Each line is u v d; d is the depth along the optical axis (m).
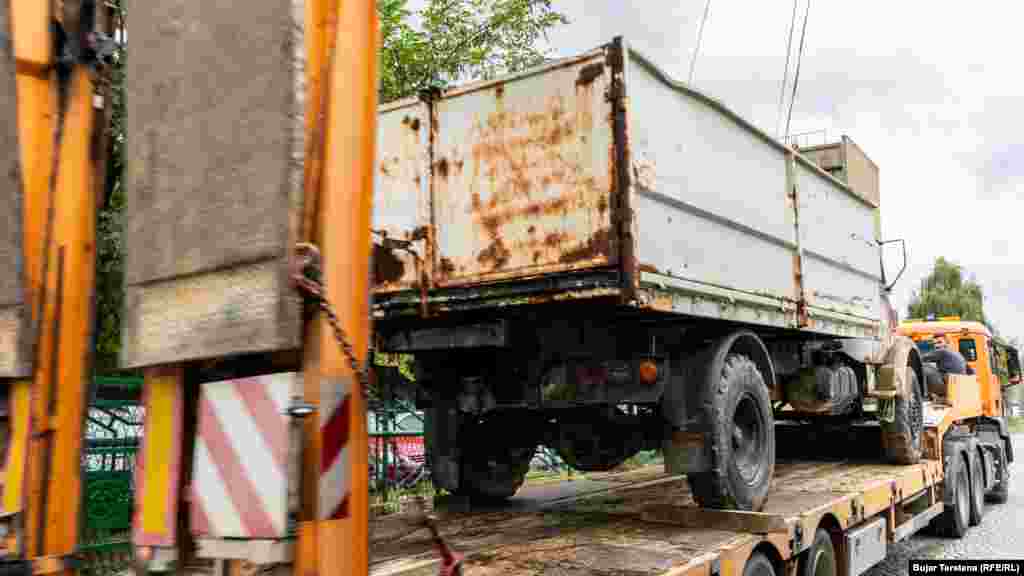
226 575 2.24
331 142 2.28
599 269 4.17
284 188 2.15
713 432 4.92
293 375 2.19
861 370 8.78
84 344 2.49
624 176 4.09
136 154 2.49
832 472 8.01
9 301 2.38
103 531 6.16
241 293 2.19
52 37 2.53
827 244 7.11
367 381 2.33
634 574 3.73
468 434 6.11
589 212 4.21
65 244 2.47
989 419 12.38
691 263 4.71
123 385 6.50
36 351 2.40
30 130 2.48
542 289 4.36
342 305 2.27
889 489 7.07
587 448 5.98
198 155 2.33
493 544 4.58
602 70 4.21
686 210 4.69
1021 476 17.44
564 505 6.18
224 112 2.29
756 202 5.68
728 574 4.18
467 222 4.69
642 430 5.70
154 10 2.50
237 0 2.31
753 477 5.27
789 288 6.20
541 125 4.42
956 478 9.74
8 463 2.39
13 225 2.39
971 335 12.30
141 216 2.45
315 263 2.18
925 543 9.48
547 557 4.17
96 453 6.34
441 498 5.99
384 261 5.04
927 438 9.27
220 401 2.31
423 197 4.88
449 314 4.95
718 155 5.15
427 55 11.34
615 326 5.08
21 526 2.33
